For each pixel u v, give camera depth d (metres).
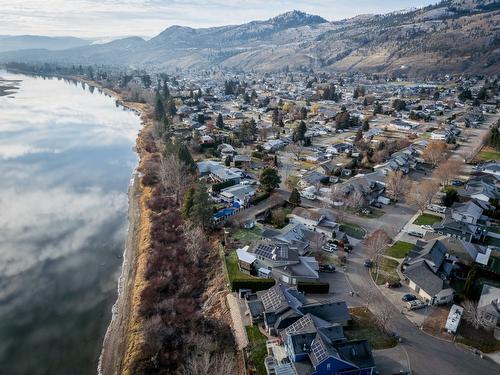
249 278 61.31
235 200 91.88
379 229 80.69
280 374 42.22
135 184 113.62
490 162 117.12
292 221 82.62
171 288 64.81
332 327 47.03
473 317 50.91
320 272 64.62
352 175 115.31
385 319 49.91
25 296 64.44
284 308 51.38
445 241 69.44
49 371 49.75
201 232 76.00
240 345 48.94
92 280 69.31
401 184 97.62
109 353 52.28
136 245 79.69
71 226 88.81
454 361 45.97
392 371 44.12
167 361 48.84
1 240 81.00
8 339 55.06
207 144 143.75
